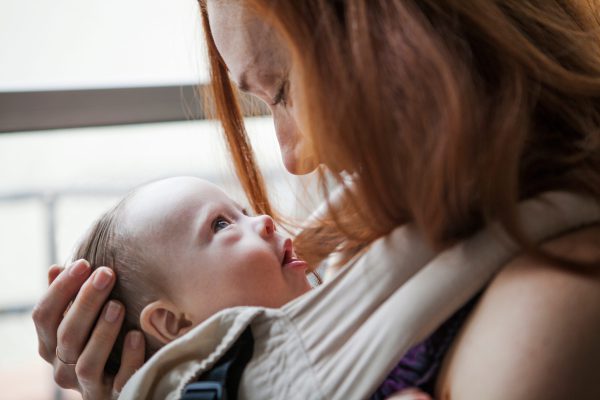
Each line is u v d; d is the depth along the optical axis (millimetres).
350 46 606
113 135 1576
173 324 848
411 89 588
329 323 634
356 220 691
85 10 1531
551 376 529
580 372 530
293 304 671
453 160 569
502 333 558
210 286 843
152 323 833
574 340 538
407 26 594
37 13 1510
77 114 1328
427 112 584
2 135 1345
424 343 630
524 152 628
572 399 525
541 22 662
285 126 763
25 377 1873
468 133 571
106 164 1771
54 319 852
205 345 701
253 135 1036
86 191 1831
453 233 615
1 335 1920
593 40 720
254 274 843
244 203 1071
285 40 633
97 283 805
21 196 1824
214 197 904
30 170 1781
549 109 642
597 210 601
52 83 1357
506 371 540
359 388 587
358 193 642
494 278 602
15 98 1290
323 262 998
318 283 978
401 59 592
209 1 723
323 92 609
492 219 588
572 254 571
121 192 1823
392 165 603
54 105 1312
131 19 1543
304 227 939
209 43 927
